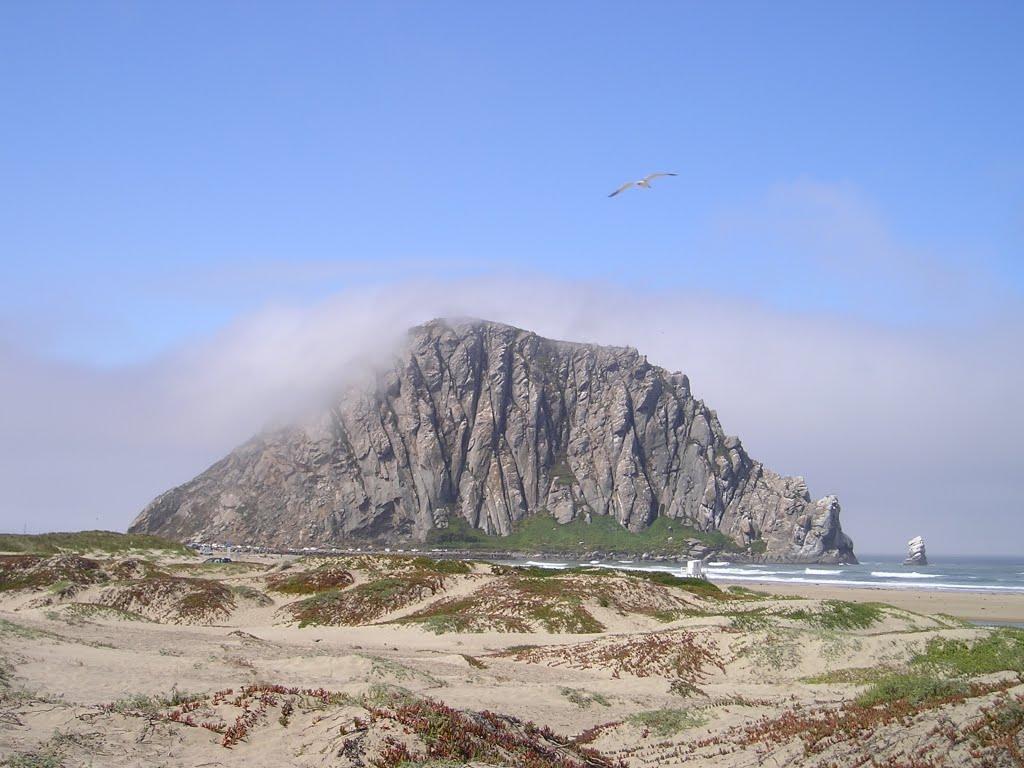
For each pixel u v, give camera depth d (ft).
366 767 62.90
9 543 396.98
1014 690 82.94
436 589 279.08
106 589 252.83
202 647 151.12
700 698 131.44
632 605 252.42
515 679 138.72
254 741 69.10
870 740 77.77
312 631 221.25
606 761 84.94
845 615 218.79
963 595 462.60
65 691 88.22
